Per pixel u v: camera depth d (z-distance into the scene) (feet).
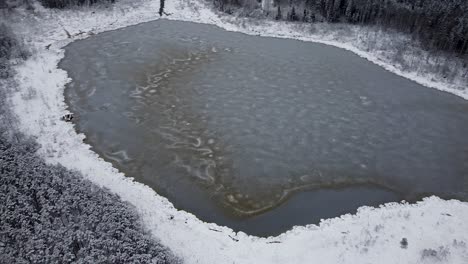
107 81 99.76
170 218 60.13
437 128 88.63
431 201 67.51
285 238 57.82
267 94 98.27
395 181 72.13
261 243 56.80
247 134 82.58
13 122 79.36
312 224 61.00
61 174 63.72
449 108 97.19
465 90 105.60
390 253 55.36
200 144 78.74
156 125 83.87
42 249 48.91
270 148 78.74
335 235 58.39
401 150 80.64
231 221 61.46
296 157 76.69
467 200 68.39
